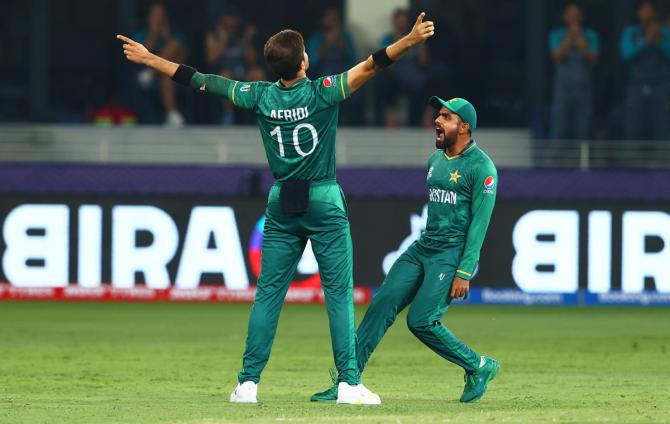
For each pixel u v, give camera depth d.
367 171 63.75
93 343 48.19
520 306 63.41
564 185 63.41
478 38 68.62
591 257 62.44
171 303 63.78
